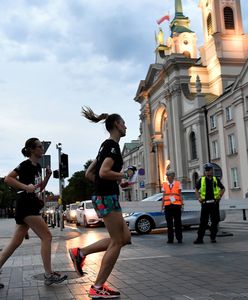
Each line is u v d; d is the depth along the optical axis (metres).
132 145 92.75
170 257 8.84
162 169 61.25
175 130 52.34
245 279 6.11
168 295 5.28
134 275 6.77
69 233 19.09
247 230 16.02
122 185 5.68
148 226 17.00
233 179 40.31
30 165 6.11
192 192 18.53
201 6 60.69
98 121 5.44
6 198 103.88
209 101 50.03
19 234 6.19
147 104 63.81
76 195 95.56
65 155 22.41
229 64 55.88
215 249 9.93
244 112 37.47
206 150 45.44
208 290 5.48
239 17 57.25
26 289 5.89
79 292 5.57
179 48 68.12
